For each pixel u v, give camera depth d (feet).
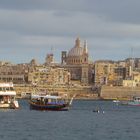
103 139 522.88
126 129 630.33
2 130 580.71
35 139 508.94
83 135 552.41
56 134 554.87
